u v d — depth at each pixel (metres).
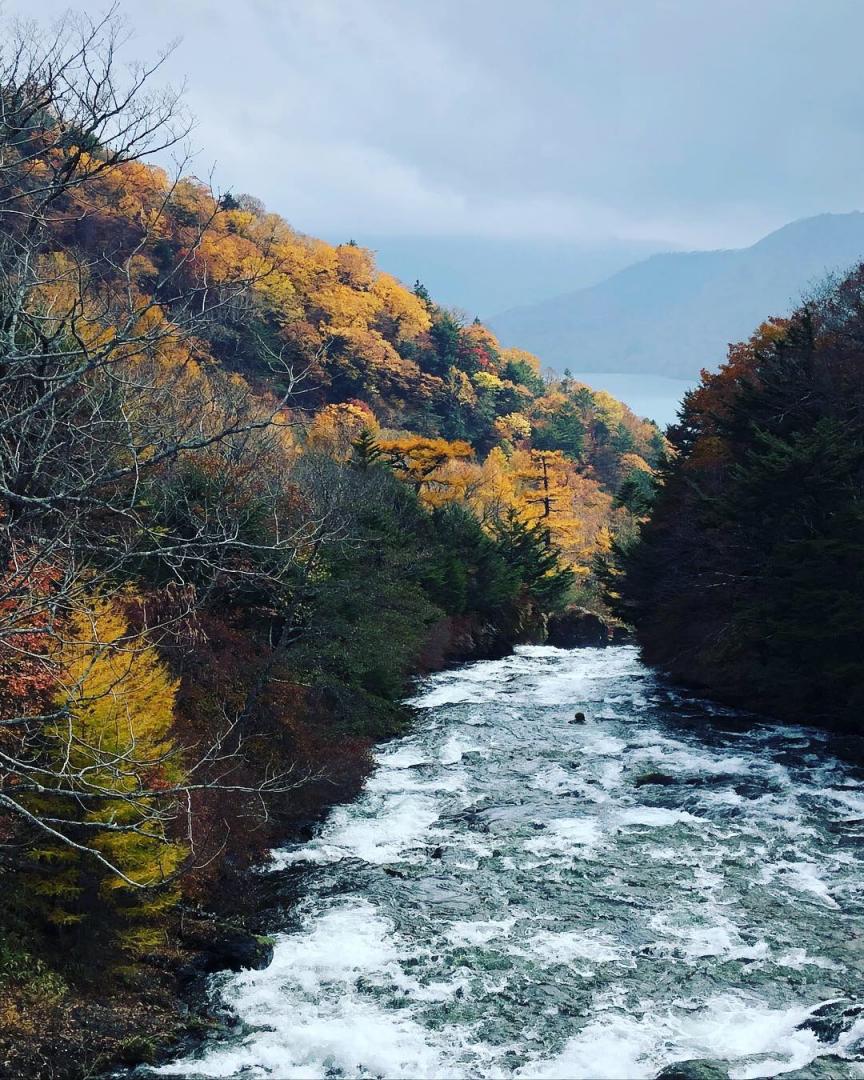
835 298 50.75
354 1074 13.65
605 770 29.84
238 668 25.36
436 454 76.06
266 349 11.36
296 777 24.92
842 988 15.95
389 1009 15.35
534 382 195.88
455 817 25.28
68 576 10.40
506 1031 14.72
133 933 16.02
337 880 20.70
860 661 31.64
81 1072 13.02
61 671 14.44
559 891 20.14
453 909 19.27
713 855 22.12
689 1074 13.09
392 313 156.00
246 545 11.70
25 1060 12.70
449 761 31.06
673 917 18.81
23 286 9.58
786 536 36.03
